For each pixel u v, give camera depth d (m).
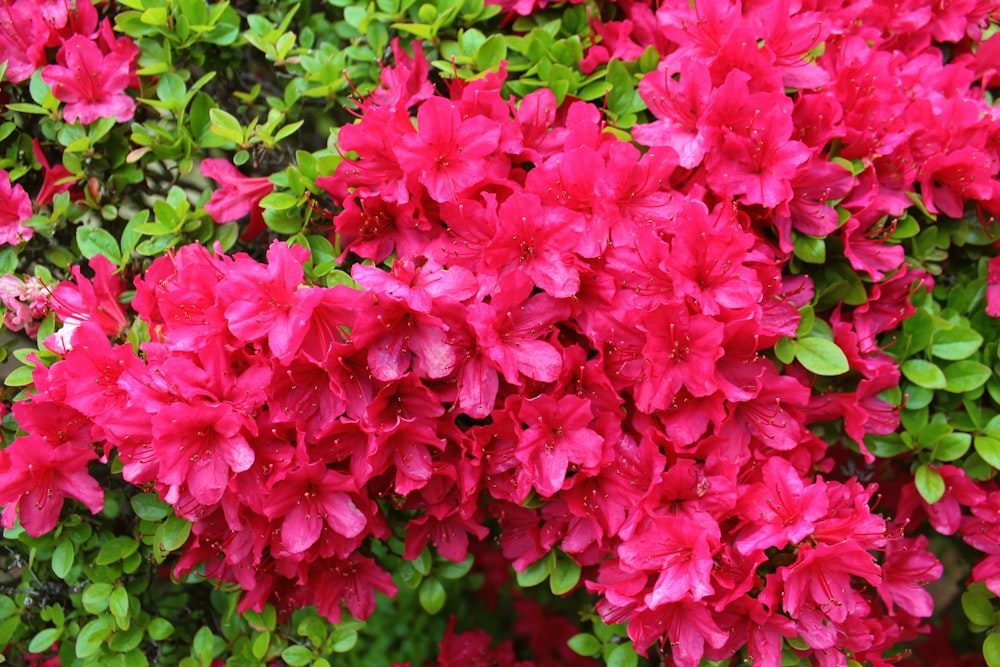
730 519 0.77
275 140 0.81
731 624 0.76
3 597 0.84
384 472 0.79
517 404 0.76
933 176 0.81
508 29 0.87
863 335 0.79
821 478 0.75
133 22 0.82
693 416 0.76
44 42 0.82
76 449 0.77
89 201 0.82
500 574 1.03
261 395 0.74
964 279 0.84
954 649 0.99
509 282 0.75
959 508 0.80
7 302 0.80
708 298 0.75
